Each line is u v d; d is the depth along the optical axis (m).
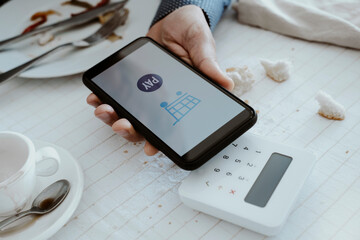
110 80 0.55
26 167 0.46
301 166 0.46
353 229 0.44
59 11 0.80
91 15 0.76
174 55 0.57
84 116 0.62
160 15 0.70
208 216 0.47
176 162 0.46
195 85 0.53
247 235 0.45
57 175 0.51
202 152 0.46
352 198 0.47
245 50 0.68
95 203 0.51
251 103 0.59
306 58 0.65
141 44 0.59
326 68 0.63
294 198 0.43
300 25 0.68
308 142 0.53
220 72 0.55
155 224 0.48
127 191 0.51
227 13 0.77
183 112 0.50
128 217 0.49
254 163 0.47
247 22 0.73
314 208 0.46
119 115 0.53
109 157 0.56
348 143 0.52
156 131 0.49
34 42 0.74
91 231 0.48
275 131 0.55
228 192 0.45
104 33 0.72
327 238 0.44
